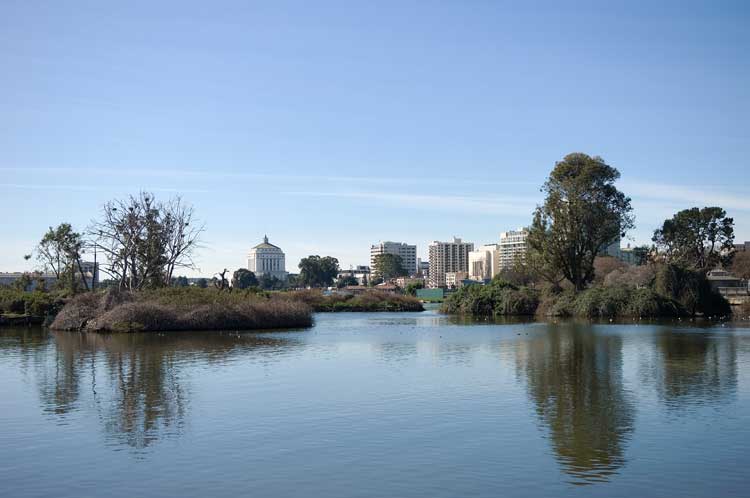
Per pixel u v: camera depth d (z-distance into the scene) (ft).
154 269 290.35
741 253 518.78
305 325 248.73
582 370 120.26
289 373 118.83
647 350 151.84
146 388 103.91
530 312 329.31
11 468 63.46
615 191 316.19
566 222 313.94
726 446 68.85
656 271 308.40
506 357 140.87
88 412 86.89
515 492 55.83
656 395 95.61
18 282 373.61
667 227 524.11
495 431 75.36
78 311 230.27
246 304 238.27
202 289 258.98
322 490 56.59
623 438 72.02
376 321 289.94
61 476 60.95
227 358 141.79
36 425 79.97
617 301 291.17
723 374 114.32
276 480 59.16
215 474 60.95
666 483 57.88
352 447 69.10
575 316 300.61
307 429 76.48
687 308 289.94
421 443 70.49
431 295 629.10
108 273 283.59
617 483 57.93
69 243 325.83
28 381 111.96
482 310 347.15
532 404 89.71
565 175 319.68
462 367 125.39
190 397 95.96
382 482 58.44
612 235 315.58
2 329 234.58
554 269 320.09
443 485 57.57
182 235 301.22
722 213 509.76
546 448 68.49
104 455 67.31
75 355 148.66
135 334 210.79
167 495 55.77
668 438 72.02
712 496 54.80
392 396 95.71
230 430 76.38
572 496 54.90
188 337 197.77
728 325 238.48
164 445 70.64
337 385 105.29
